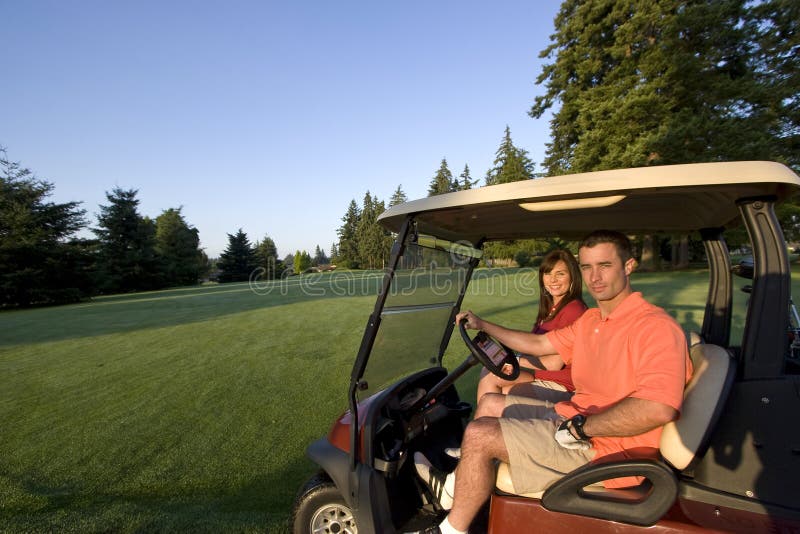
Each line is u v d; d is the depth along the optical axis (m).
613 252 1.61
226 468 2.96
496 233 2.45
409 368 2.20
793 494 1.21
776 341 1.28
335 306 12.34
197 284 42.16
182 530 2.23
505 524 1.46
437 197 1.65
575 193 1.36
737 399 1.30
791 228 17.16
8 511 2.49
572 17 20.75
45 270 21.94
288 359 6.07
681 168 1.27
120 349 7.40
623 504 1.29
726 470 1.29
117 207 33.62
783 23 15.55
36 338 9.14
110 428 3.78
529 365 2.46
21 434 3.72
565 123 20.97
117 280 32.88
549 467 1.45
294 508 1.93
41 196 23.02
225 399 4.44
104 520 2.35
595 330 1.67
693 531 1.21
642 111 15.70
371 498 1.68
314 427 3.63
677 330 1.44
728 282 2.02
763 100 15.35
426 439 2.19
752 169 1.21
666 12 16.28
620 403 1.37
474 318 2.20
